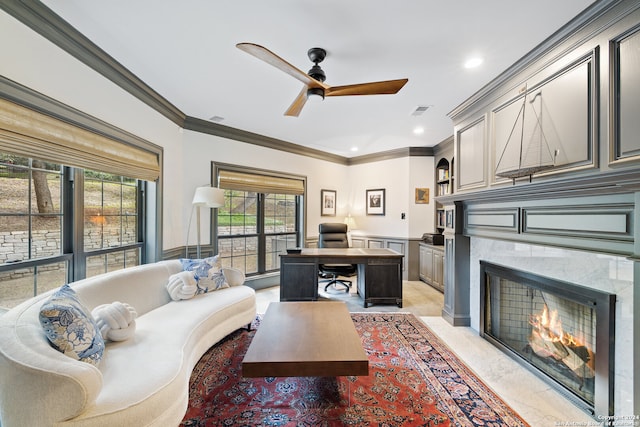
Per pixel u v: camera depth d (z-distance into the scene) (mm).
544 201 2021
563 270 2008
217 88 2887
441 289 4523
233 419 1713
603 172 1421
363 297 4031
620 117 1474
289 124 4047
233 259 4465
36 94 1780
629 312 1572
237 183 4320
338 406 1831
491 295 2842
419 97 3002
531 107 2129
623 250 1479
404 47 2115
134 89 2717
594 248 1639
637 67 1397
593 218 1646
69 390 1187
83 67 2135
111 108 2439
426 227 5387
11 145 1652
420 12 1742
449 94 2910
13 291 1873
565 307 2068
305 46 2119
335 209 6082
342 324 2182
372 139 4836
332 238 4949
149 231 3172
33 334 1365
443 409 1803
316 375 1621
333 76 2557
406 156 5441
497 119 2529
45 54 1835
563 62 1847
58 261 2166
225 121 3938
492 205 2641
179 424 1663
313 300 3889
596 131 1601
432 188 5383
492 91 2600
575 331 1978
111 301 2137
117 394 1333
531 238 2143
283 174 5012
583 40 1699
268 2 1672
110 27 1930
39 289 2035
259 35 1996
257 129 4293
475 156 2861
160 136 3225
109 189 2715
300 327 2123
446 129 4223
